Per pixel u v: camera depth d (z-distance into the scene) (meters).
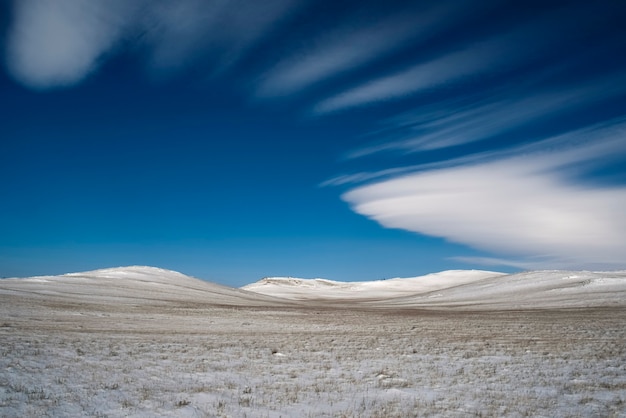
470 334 28.88
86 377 14.39
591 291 75.31
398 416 10.80
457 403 12.04
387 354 20.70
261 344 24.00
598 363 17.38
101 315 38.06
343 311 61.88
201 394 12.67
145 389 13.06
